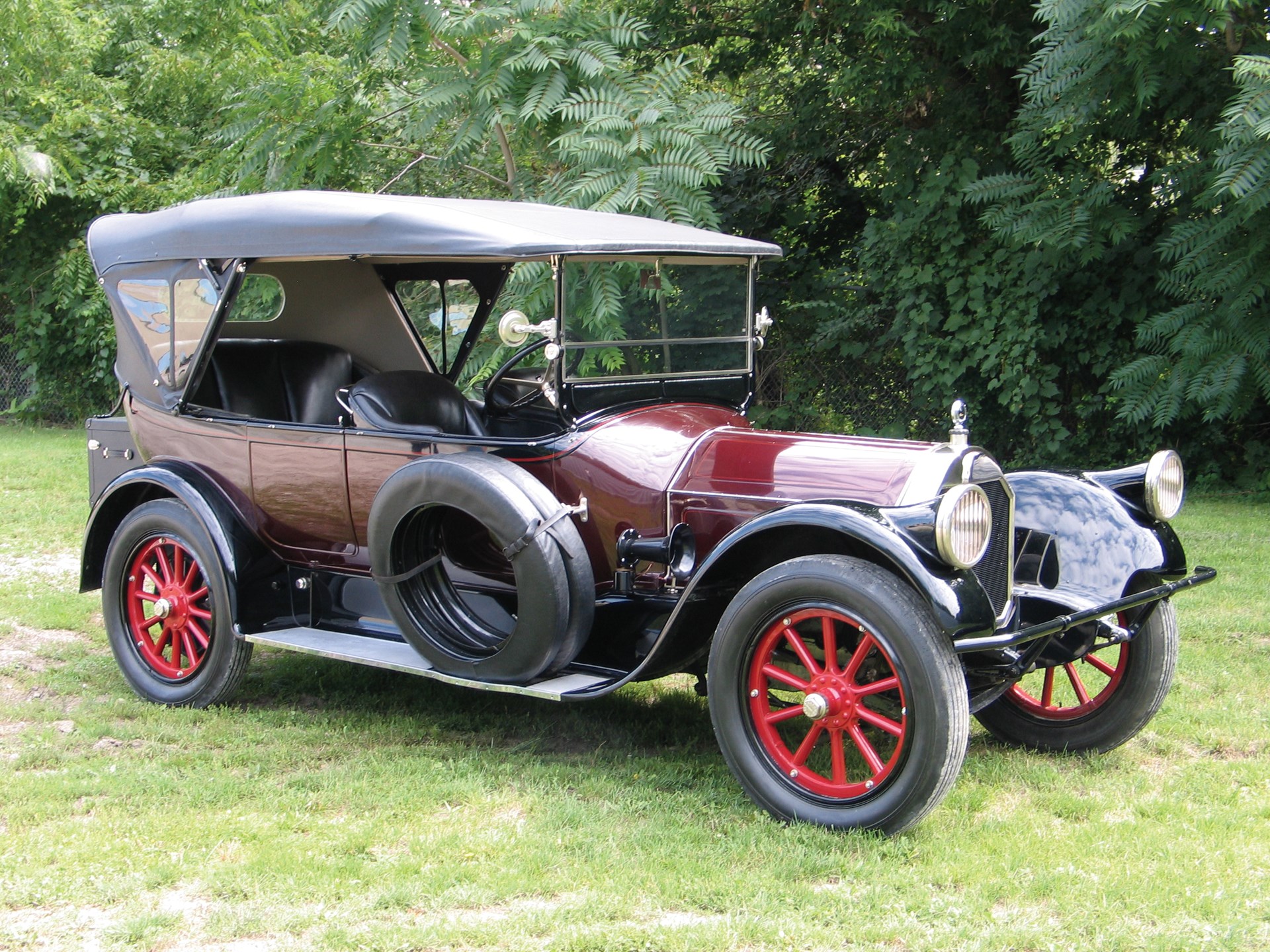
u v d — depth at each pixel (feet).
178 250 14.33
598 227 13.26
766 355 33.88
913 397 31.60
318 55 30.42
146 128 45.52
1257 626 17.66
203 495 14.25
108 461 16.31
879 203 34.17
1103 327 29.53
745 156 24.13
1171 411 26.32
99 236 15.76
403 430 13.19
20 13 43.78
